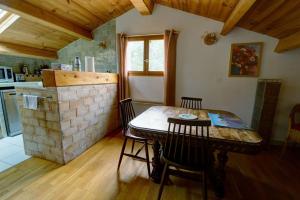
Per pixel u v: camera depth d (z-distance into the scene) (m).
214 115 2.01
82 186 1.77
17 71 3.46
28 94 2.18
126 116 2.24
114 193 1.68
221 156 1.65
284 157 2.45
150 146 2.72
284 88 2.76
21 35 2.90
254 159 2.38
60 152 2.14
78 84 2.33
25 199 1.57
